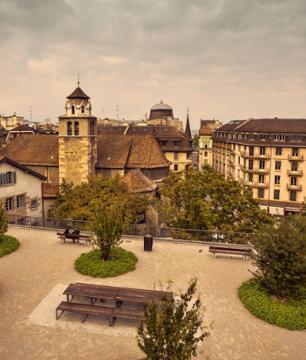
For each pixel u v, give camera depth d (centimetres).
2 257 2019
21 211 3916
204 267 1923
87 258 1916
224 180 3228
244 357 1165
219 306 1495
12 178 3747
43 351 1177
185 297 930
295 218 1619
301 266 1415
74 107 4588
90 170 4759
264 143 6194
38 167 5081
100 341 1237
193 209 3070
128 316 1299
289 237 1474
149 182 4456
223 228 2955
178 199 3238
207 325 1344
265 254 1506
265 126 6588
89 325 1332
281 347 1220
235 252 1995
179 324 877
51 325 1327
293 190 6106
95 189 3891
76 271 1823
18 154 5216
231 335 1285
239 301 1544
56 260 1980
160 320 877
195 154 15188
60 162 4738
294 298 1470
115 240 1959
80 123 4581
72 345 1212
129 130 8931
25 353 1166
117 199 3622
